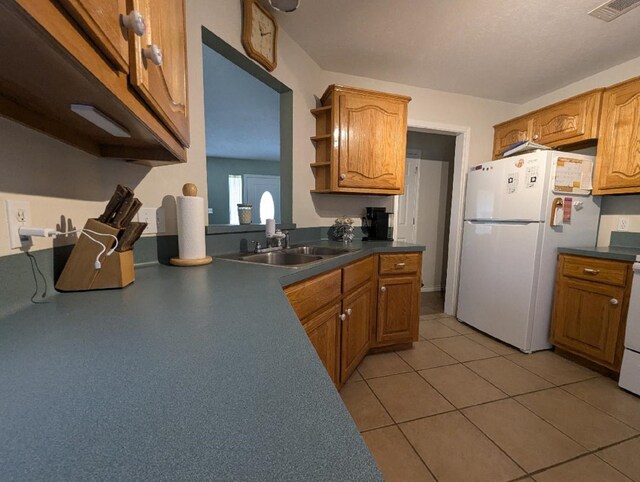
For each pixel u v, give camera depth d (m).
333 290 1.55
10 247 0.68
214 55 2.23
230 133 4.43
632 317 1.73
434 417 1.52
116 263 0.88
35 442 0.28
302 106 2.22
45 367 0.43
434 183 3.99
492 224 2.53
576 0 1.60
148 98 0.65
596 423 1.47
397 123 2.32
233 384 0.38
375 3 1.66
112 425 0.30
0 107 0.62
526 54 2.15
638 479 1.16
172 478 0.24
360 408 1.59
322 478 0.24
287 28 1.91
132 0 0.56
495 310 2.49
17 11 0.31
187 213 1.25
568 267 2.14
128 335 0.55
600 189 2.18
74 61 0.42
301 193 2.31
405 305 2.27
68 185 0.89
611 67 2.33
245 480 0.24
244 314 0.67
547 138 2.49
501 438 1.38
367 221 2.70
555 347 2.28
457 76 2.52
